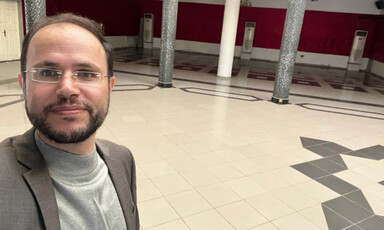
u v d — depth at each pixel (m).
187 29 17.38
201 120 5.43
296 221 2.73
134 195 1.05
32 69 0.70
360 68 15.79
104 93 0.79
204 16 16.94
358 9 14.96
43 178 0.70
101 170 0.86
